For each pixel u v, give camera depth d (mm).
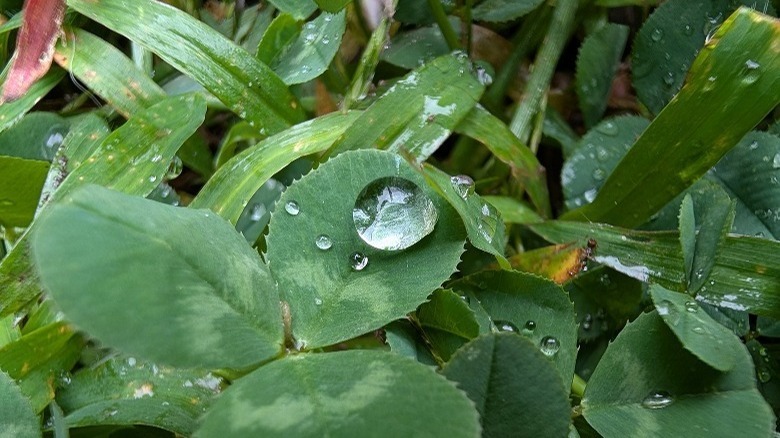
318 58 153
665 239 140
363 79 153
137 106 148
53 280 96
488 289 127
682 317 118
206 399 124
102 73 148
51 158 148
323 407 102
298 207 120
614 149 153
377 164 123
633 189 144
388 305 116
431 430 99
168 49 146
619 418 118
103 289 98
